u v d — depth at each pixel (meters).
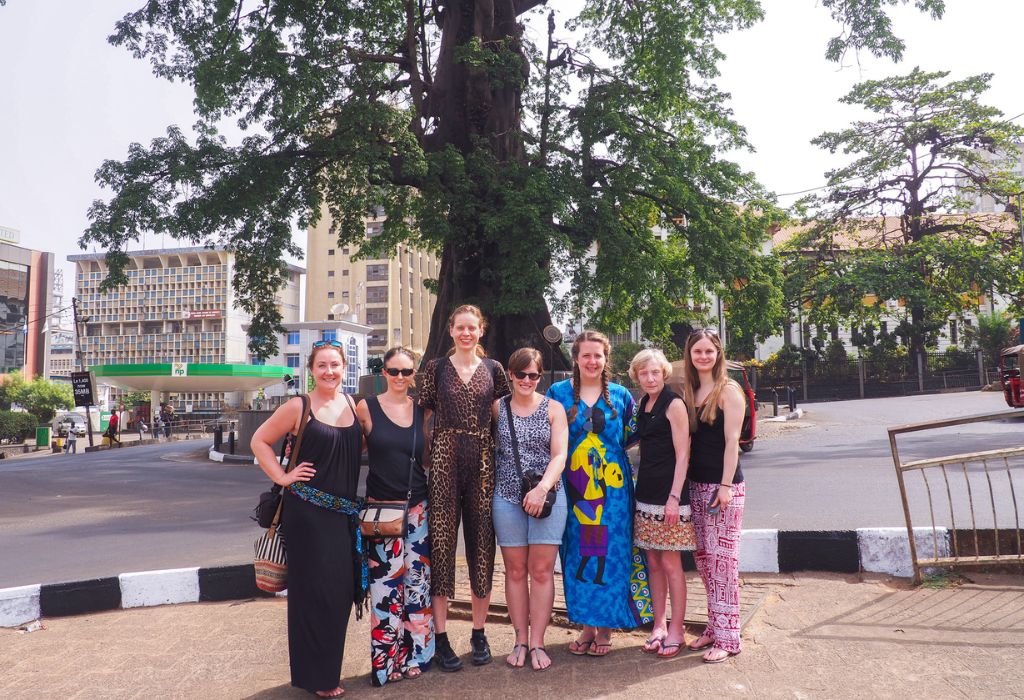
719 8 19.61
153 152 16.05
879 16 16.06
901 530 4.91
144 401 64.69
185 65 16.91
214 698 3.40
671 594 3.75
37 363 67.62
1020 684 3.02
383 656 3.50
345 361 3.69
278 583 3.51
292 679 3.39
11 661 4.05
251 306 17.16
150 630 4.53
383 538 3.61
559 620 4.34
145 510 10.04
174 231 15.84
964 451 11.35
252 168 15.77
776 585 4.74
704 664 3.51
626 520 3.79
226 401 68.19
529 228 15.77
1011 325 38.41
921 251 35.38
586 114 18.39
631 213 21.06
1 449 35.31
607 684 3.33
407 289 75.06
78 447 34.47
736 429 3.72
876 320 40.00
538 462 3.75
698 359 3.82
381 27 20.00
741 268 19.34
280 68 14.98
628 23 20.11
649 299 20.44
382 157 16.28
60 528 8.89
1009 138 35.41
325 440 3.49
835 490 8.48
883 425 18.02
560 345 17.30
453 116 18.28
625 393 3.99
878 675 3.23
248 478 13.76
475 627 3.75
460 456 3.76
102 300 83.12
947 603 4.15
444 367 3.88
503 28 18.55
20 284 66.62
